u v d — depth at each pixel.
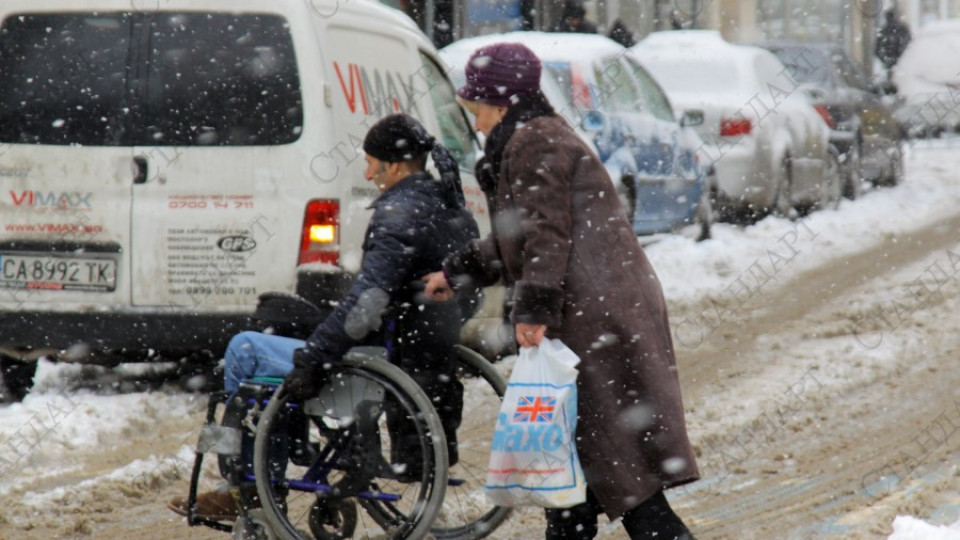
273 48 24.89
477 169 16.23
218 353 25.02
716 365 30.80
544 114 15.77
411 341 17.73
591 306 15.28
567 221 15.27
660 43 54.94
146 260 24.91
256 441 16.97
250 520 17.36
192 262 24.80
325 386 17.17
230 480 17.28
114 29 25.28
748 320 36.03
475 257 16.36
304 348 16.75
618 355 15.30
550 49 42.69
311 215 24.52
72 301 25.14
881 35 86.88
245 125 24.77
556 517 16.22
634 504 15.27
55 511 20.41
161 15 25.20
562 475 15.26
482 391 27.47
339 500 17.72
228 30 25.00
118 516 20.27
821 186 57.72
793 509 20.12
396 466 17.22
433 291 16.59
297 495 20.00
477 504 20.14
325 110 24.72
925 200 62.56
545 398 15.20
